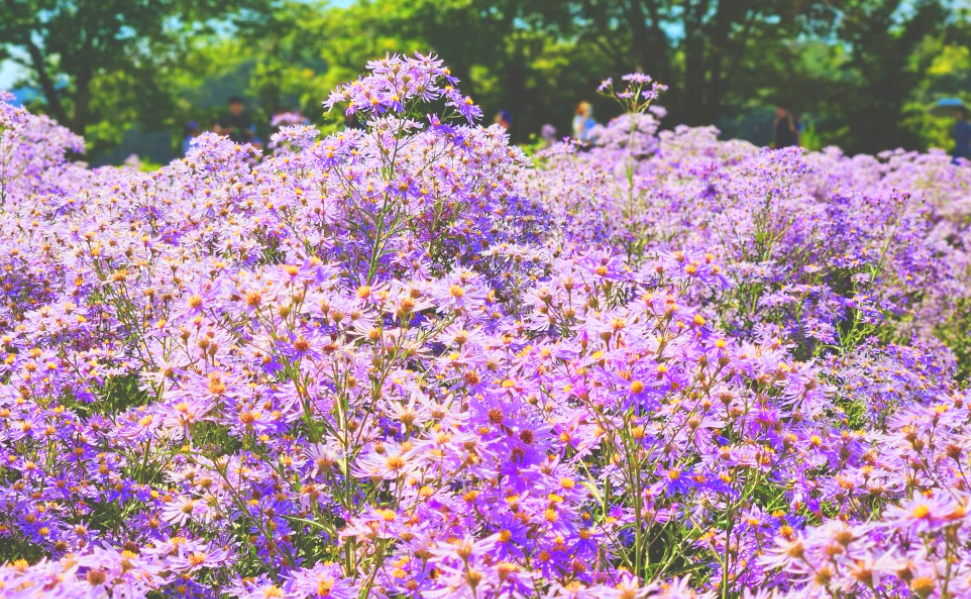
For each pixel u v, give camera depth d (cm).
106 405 373
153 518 295
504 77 3133
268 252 423
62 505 308
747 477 289
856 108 2744
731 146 905
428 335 284
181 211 450
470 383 263
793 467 291
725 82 2827
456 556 208
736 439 296
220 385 268
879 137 2738
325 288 276
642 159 924
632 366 262
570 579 233
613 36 2848
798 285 504
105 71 2819
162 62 3078
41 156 650
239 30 2955
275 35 2995
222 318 294
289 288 261
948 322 638
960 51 3919
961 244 909
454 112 460
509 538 234
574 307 311
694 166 684
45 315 365
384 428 296
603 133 884
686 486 269
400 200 422
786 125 1576
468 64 2947
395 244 424
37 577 192
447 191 454
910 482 254
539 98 3055
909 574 183
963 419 257
